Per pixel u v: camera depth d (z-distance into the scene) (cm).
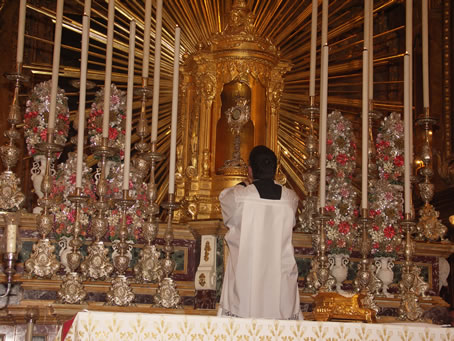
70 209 549
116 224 555
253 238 467
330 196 594
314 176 595
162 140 801
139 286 550
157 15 568
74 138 604
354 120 909
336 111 625
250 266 463
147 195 533
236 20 686
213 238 570
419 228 616
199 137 659
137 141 812
